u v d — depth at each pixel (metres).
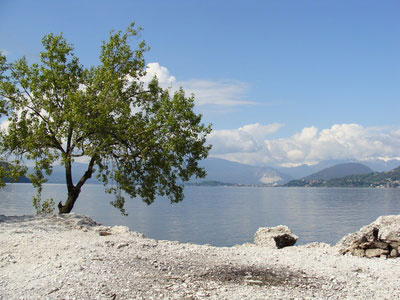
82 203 127.94
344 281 11.02
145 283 9.89
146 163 23.22
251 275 11.45
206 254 14.51
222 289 9.65
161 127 21.75
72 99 21.00
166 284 9.91
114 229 18.31
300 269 12.52
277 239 20.02
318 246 18.58
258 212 109.38
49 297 8.51
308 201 176.88
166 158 22.41
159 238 56.19
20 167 22.16
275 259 14.09
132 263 12.00
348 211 112.38
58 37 23.23
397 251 14.86
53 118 21.98
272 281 10.81
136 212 104.81
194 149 22.77
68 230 16.84
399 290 10.16
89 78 24.12
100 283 9.59
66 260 11.72
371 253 14.93
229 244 51.16
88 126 20.52
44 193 185.88
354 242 15.77
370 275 11.80
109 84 22.59
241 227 71.12
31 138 21.03
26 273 10.45
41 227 16.72
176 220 83.69
